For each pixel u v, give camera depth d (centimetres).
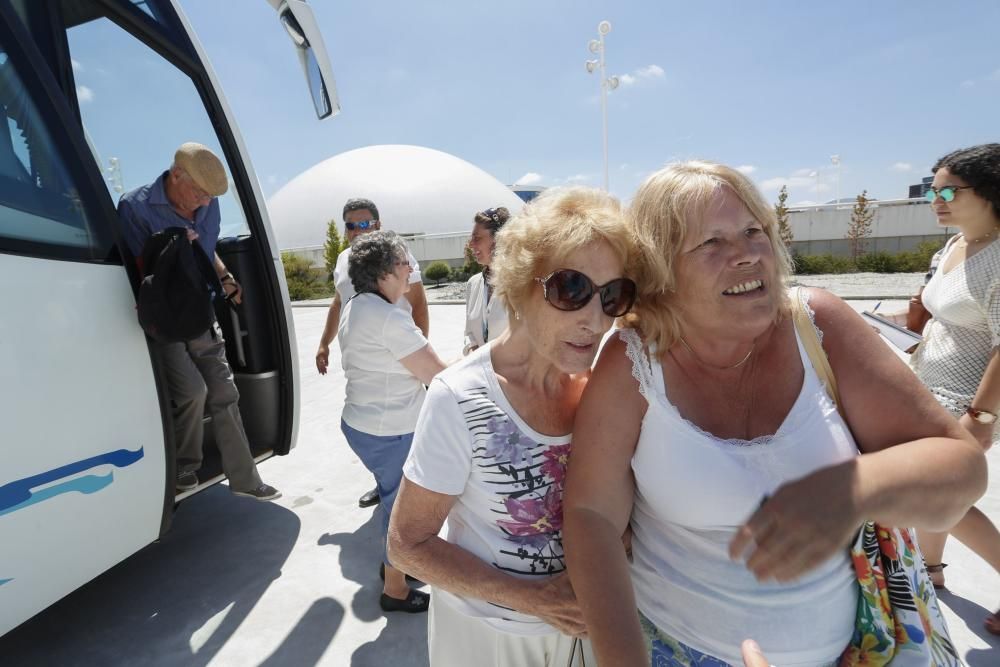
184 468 264
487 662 130
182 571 290
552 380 130
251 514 351
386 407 236
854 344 118
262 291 324
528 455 123
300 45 301
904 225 2722
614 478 121
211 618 253
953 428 108
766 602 116
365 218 389
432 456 121
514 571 124
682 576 124
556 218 117
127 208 250
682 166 122
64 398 183
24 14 213
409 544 123
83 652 233
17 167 182
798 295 126
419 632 241
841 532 91
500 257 127
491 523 125
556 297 114
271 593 270
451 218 4981
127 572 290
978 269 197
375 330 229
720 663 119
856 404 116
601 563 112
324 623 248
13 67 189
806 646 115
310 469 422
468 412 121
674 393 122
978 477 101
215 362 271
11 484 168
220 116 289
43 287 181
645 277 123
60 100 201
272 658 228
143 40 257
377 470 245
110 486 198
